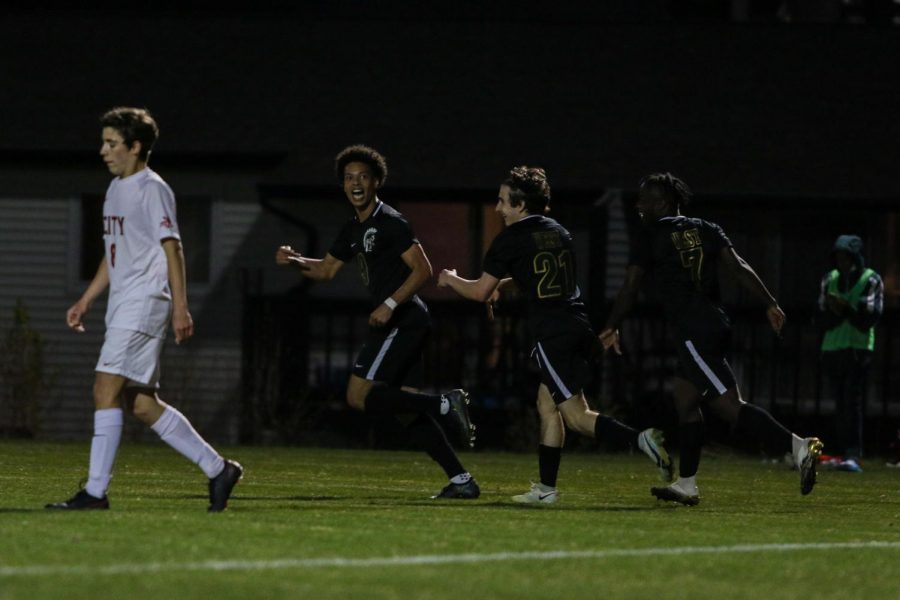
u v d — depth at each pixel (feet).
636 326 247.09
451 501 117.70
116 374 94.73
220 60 286.05
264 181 259.80
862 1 300.40
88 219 264.72
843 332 185.47
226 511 98.43
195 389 257.96
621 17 296.92
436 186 257.75
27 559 73.05
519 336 245.24
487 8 298.97
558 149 266.16
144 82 280.72
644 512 111.24
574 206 260.01
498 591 68.23
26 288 263.08
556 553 81.51
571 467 181.27
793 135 269.64
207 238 263.08
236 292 261.03
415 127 271.08
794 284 262.67
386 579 70.38
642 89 278.87
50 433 259.19
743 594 70.49
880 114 274.57
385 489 132.77
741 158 264.31
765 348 251.80
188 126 270.05
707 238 115.44
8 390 247.09
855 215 262.67
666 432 240.12
